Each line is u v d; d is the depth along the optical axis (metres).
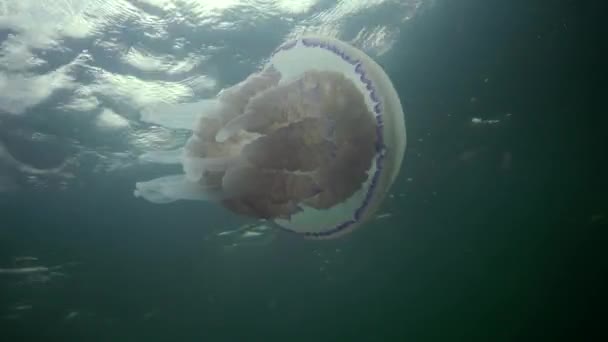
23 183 8.73
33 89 7.37
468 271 16.92
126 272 12.33
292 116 2.25
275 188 2.28
